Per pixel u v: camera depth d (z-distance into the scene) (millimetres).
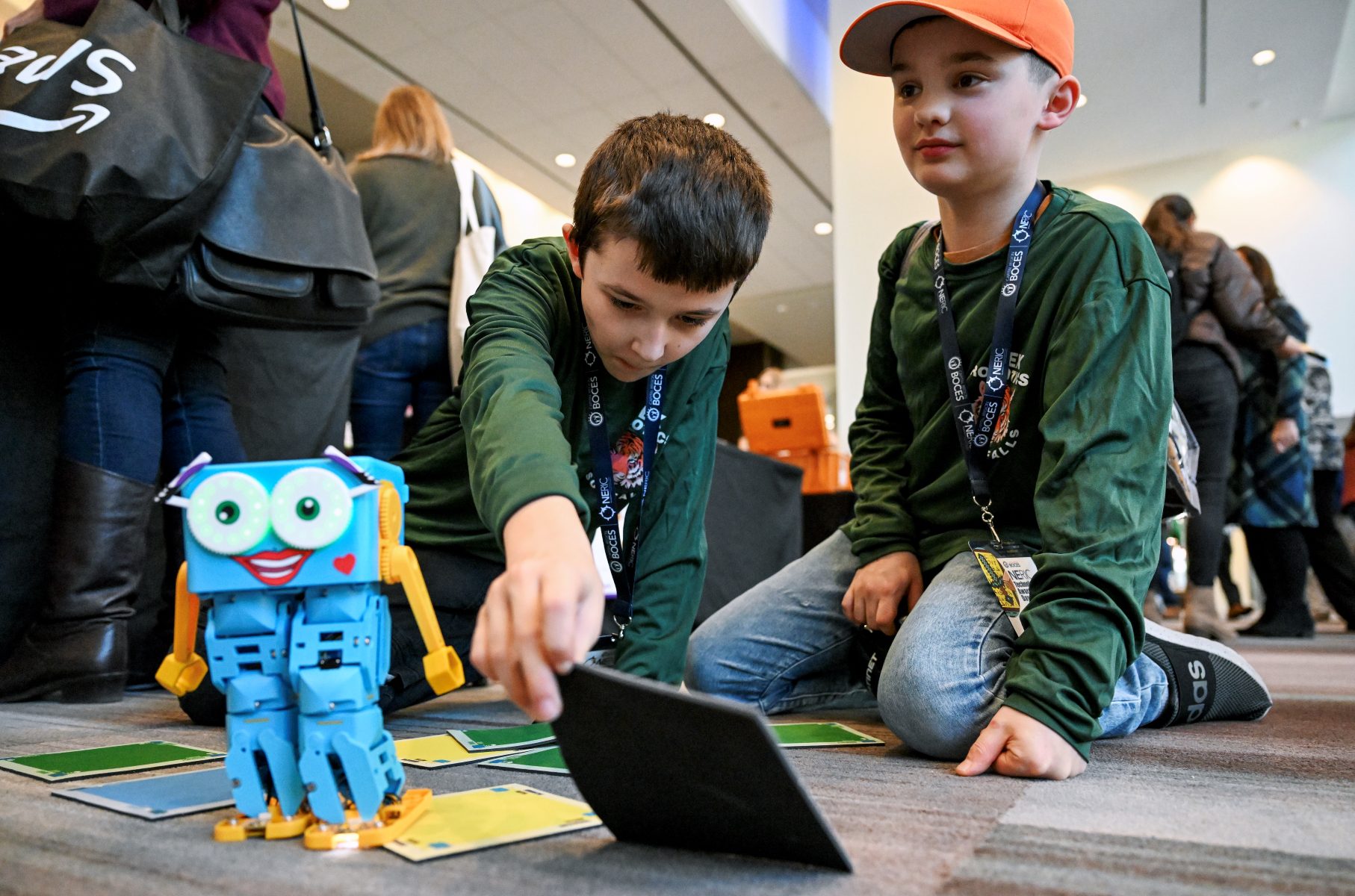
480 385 791
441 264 2172
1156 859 578
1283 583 3262
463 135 6113
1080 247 1085
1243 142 6406
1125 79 5504
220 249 1438
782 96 5723
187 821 674
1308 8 4734
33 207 1251
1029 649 906
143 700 1531
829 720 1331
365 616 624
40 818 685
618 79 5449
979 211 1158
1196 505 1201
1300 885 529
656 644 1068
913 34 1101
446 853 581
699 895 511
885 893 516
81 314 1506
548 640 516
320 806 607
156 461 1580
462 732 1081
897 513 1282
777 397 3641
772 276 9555
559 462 654
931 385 1253
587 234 875
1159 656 1150
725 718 522
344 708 614
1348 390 6297
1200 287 2705
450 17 4754
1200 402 2723
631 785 585
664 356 916
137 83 1314
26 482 1757
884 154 5035
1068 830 653
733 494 2559
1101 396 993
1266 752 1000
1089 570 897
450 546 1293
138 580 1565
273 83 1666
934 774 873
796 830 552
